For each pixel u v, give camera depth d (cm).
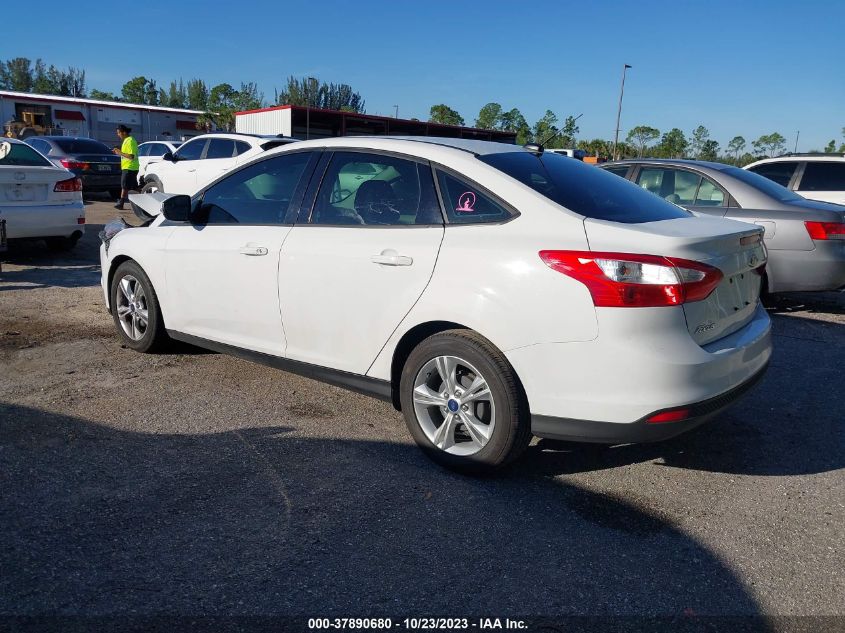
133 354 510
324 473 338
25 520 285
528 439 325
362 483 329
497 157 354
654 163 762
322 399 436
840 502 327
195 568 259
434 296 328
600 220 311
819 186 909
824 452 382
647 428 292
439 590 252
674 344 291
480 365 319
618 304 286
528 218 317
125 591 245
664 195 745
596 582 260
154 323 484
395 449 368
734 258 323
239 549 272
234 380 463
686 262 291
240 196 432
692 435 400
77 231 867
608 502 320
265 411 413
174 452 354
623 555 278
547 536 289
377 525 293
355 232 365
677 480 344
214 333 443
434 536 287
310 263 377
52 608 234
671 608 247
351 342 367
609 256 289
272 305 400
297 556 269
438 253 330
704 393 298
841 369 531
